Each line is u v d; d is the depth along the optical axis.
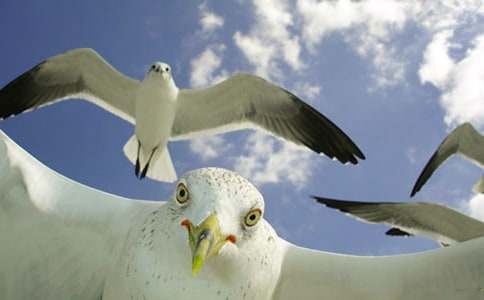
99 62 1.32
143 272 0.52
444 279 0.59
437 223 1.58
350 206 1.61
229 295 0.52
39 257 0.63
